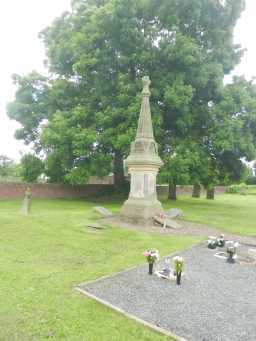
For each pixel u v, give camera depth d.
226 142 19.12
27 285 5.12
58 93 22.83
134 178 12.82
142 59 19.47
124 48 20.66
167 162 18.80
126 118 19.33
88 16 21.83
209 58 21.45
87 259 6.98
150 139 12.91
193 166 19.28
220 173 23.31
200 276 6.18
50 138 19.48
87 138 18.67
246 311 4.57
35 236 9.12
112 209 16.84
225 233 11.52
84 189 25.86
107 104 20.55
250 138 20.44
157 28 21.12
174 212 14.88
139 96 18.36
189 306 4.66
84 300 4.66
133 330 3.86
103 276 5.82
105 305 4.51
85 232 10.05
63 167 21.34
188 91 18.59
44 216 12.82
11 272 5.74
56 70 24.66
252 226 13.41
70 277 5.66
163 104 20.50
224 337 3.79
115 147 18.61
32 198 21.88
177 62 20.00
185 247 8.70
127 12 19.23
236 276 6.29
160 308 4.54
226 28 22.19
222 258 7.70
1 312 4.15
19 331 3.70
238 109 20.44
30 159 24.48
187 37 20.05
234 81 22.73
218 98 21.61
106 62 20.47
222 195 42.38
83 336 3.66
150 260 6.08
